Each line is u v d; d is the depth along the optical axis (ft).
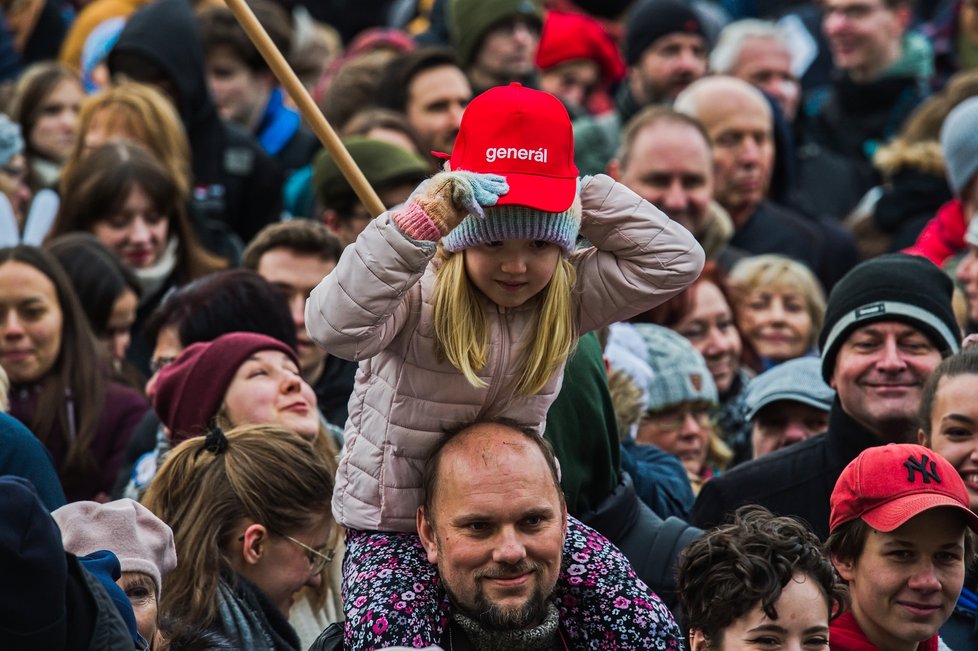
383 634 42.75
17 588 37.35
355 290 41.16
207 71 100.78
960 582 48.29
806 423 65.57
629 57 107.14
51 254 69.21
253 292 64.18
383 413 44.21
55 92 93.15
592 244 45.55
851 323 58.49
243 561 50.93
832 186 107.34
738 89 92.43
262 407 56.80
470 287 42.75
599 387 53.31
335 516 46.03
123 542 45.55
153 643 47.42
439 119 93.91
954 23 123.75
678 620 51.06
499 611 42.47
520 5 102.12
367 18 141.49
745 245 91.35
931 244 81.76
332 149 45.29
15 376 66.74
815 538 45.21
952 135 80.53
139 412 68.28
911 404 57.67
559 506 43.45
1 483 38.22
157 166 80.02
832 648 48.57
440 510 43.06
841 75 111.34
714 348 75.36
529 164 41.60
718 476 59.47
